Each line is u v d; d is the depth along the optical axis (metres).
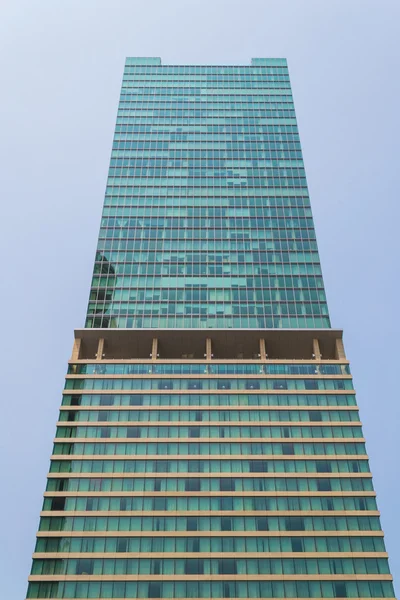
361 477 88.06
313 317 110.56
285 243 123.06
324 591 77.81
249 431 93.31
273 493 86.44
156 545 81.62
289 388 98.31
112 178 134.88
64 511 84.31
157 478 87.81
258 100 157.12
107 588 77.88
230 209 129.38
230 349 107.31
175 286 115.25
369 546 81.62
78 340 105.81
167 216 127.56
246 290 114.69
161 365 101.12
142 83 161.75
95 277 116.19
